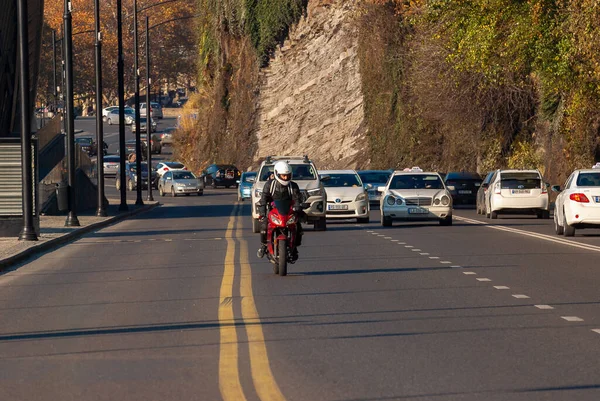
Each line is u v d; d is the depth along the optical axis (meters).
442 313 32.66
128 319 31.95
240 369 23.56
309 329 29.44
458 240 65.75
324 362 24.39
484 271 45.81
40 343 27.78
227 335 28.42
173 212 119.44
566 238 66.94
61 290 40.47
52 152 116.25
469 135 145.38
